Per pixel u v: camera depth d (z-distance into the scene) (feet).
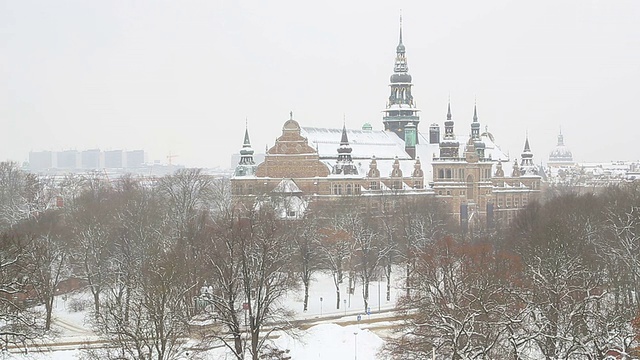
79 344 359.25
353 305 509.35
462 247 434.71
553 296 257.96
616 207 503.20
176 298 305.94
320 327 361.30
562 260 308.19
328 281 590.14
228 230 393.29
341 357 328.08
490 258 393.70
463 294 285.02
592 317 254.27
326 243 555.28
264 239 332.19
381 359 319.47
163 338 265.54
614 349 232.12
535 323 241.55
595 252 399.65
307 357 327.88
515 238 490.08
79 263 480.64
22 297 373.40
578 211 517.55
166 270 311.68
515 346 221.46
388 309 494.59
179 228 497.46
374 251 565.53
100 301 452.76
